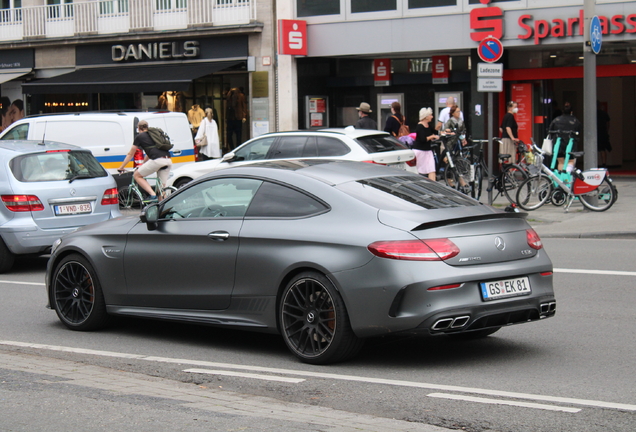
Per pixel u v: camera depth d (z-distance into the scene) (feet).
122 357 22.52
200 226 23.31
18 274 39.06
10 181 37.78
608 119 83.82
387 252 19.63
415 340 24.00
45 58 101.14
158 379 19.92
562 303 28.66
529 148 60.03
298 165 23.53
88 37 96.73
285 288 21.35
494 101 77.66
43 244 37.81
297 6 83.15
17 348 23.88
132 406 17.12
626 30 68.18
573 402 17.31
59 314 26.58
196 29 90.07
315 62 86.22
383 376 19.97
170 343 24.41
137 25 93.91
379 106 86.07
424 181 23.30
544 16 70.95
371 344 23.48
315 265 20.52
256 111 88.53
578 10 69.56
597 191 52.70
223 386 19.26
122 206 63.10
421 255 19.53
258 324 21.99
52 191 38.17
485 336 24.29
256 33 87.86
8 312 29.60
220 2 89.30
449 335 24.30
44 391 18.40
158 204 24.67
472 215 20.63
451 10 75.31
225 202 23.30
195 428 15.55
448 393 18.26
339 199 21.25
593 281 32.45
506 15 72.59
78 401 17.56
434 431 15.42
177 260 23.54
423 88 83.82
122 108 97.30
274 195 22.39
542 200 54.70
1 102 105.19
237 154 53.42
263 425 15.67
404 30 77.87
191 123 91.66
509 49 76.43
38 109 103.35
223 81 91.61
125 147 64.18
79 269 26.18
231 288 22.41
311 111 86.28
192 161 68.18
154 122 65.82
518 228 21.38
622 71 72.13
